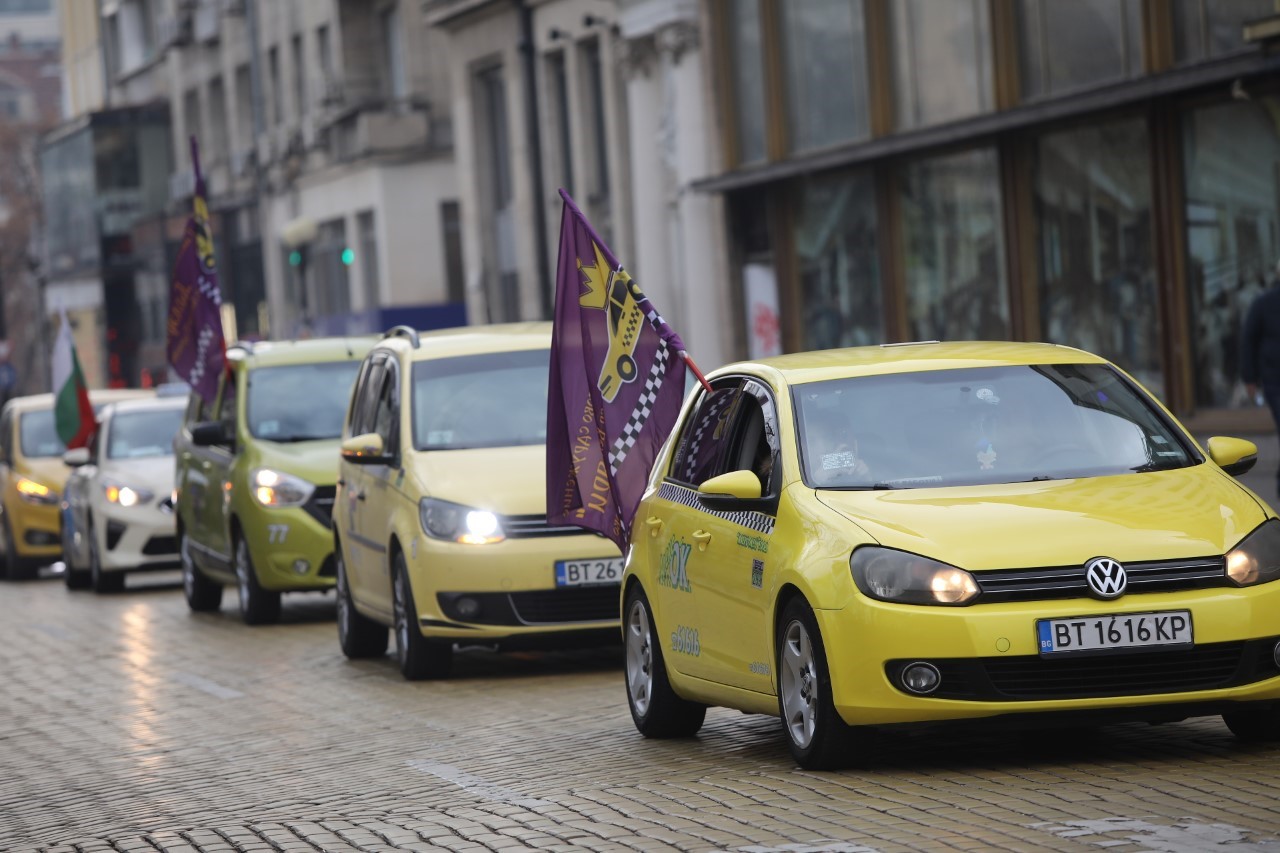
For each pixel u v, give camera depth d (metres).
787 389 13.35
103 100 109.69
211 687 19.80
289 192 77.88
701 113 43.31
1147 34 30.31
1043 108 32.00
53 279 113.06
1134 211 31.48
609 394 16.38
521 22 56.06
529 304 57.50
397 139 68.25
